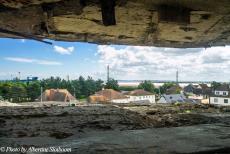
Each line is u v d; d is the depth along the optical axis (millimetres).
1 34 6973
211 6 5375
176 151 2328
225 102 49469
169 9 5457
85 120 4457
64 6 5371
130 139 2734
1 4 5152
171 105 7633
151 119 4793
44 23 6352
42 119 4488
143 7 5484
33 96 44344
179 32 7172
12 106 6602
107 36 7590
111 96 52281
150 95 66875
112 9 5344
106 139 2738
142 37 7691
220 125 3658
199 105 7469
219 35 7562
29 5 5223
